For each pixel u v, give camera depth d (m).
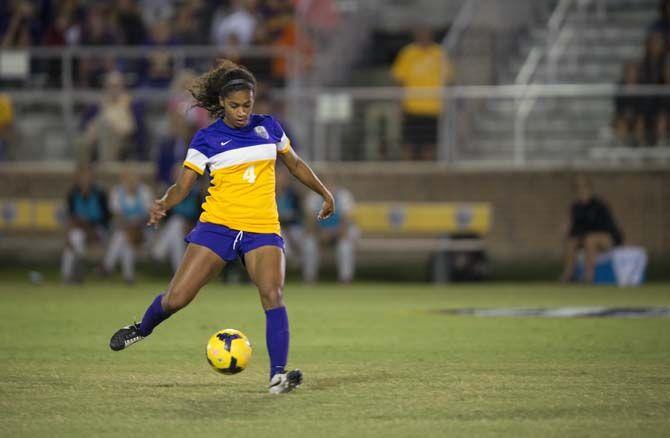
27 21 89.25
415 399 26.59
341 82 92.50
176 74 83.56
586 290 66.31
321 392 27.62
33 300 57.97
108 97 80.50
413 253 79.19
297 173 28.67
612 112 81.44
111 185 79.44
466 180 78.69
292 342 39.25
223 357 28.58
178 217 70.50
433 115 80.12
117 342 28.72
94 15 87.25
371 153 80.62
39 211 76.44
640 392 27.69
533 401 26.30
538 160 81.31
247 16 86.31
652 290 66.06
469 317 49.12
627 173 77.38
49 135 83.06
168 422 23.67
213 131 27.45
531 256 78.12
